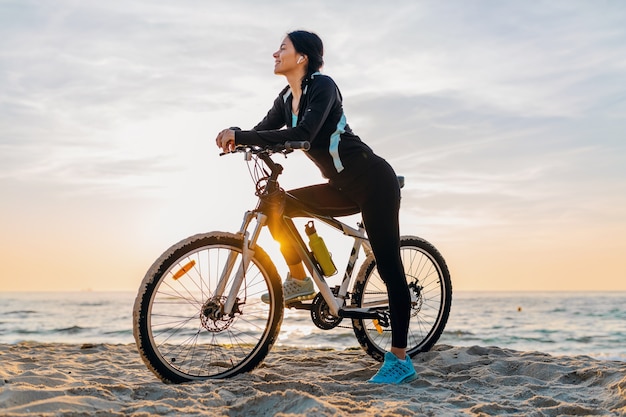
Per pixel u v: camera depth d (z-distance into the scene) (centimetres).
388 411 221
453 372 336
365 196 291
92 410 207
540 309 5303
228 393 248
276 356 397
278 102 318
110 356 416
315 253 306
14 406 204
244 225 293
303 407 213
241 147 276
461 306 6138
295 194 312
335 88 288
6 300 9306
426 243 371
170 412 212
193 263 280
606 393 269
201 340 1036
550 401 252
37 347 478
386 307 333
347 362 361
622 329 2569
